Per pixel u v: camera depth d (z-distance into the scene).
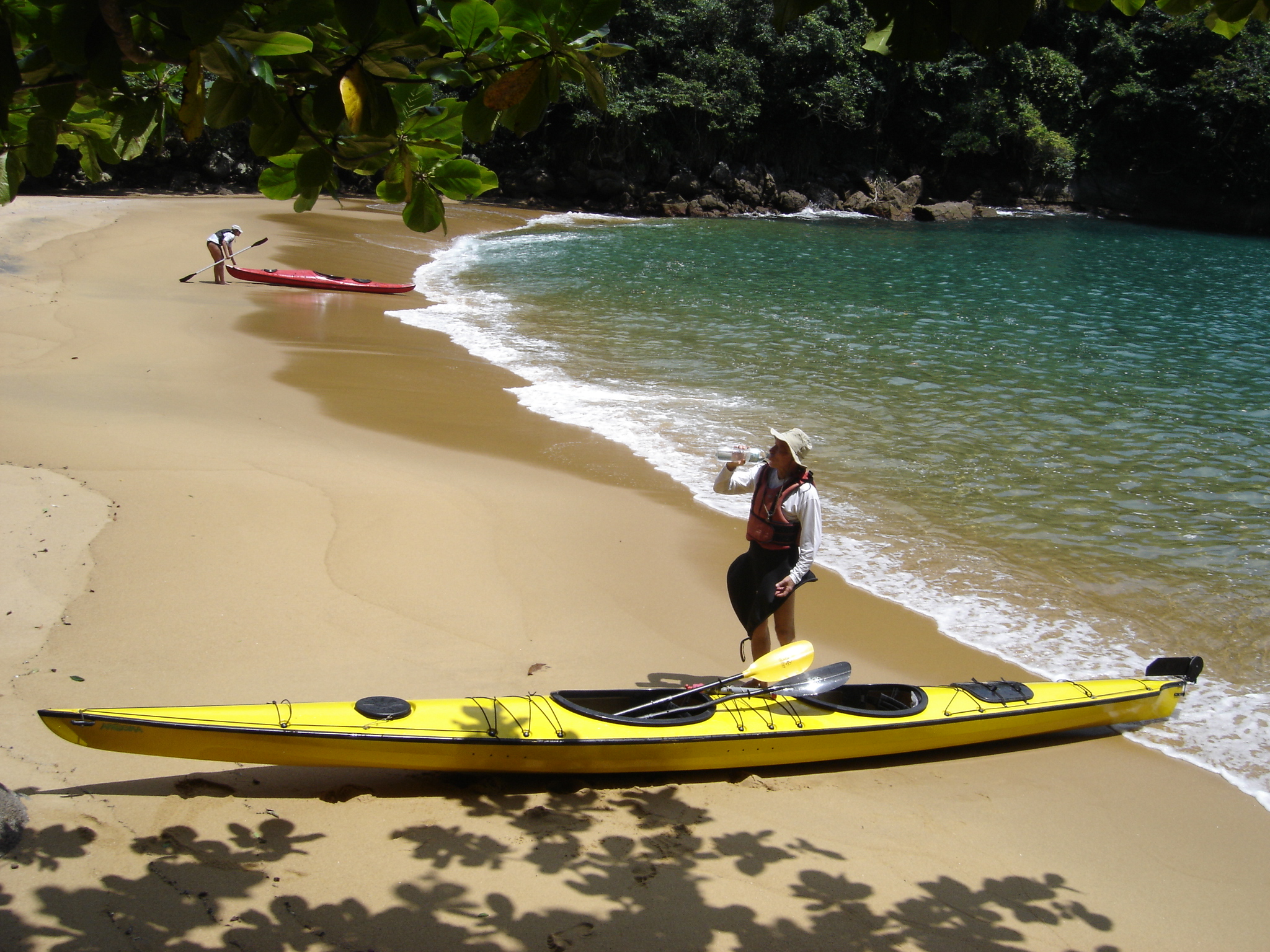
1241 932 3.53
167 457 7.51
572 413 10.33
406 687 4.66
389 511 6.93
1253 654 5.77
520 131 2.25
